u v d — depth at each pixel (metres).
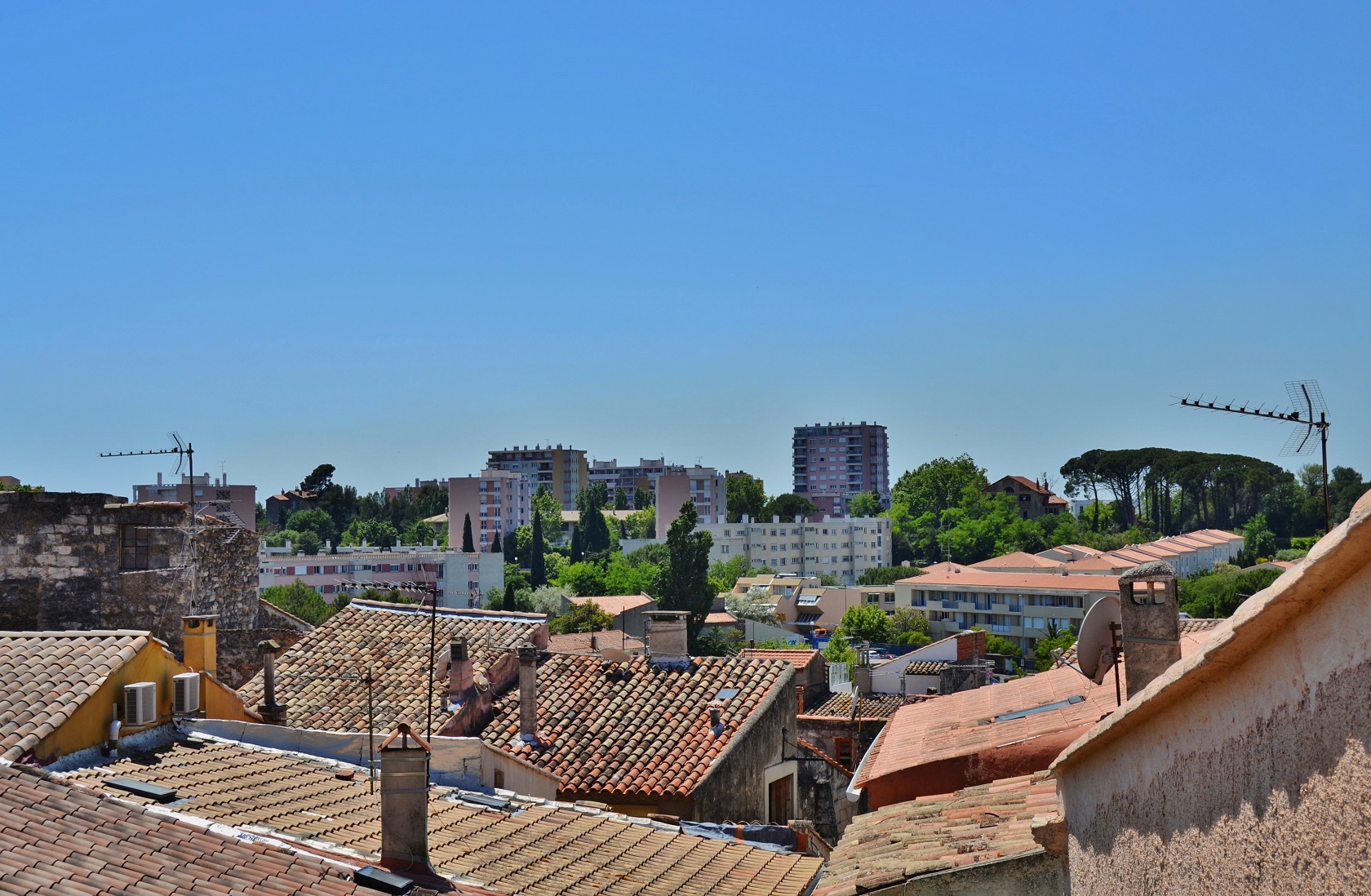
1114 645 14.10
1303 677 4.62
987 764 15.27
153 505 23.77
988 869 10.09
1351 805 4.23
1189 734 6.06
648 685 24.92
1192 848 6.03
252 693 25.02
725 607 123.50
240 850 10.30
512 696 24.84
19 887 8.41
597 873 14.23
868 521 190.75
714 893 14.36
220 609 28.28
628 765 22.05
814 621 135.88
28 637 16.16
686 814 21.00
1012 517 182.25
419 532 189.00
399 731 11.96
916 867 10.62
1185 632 21.34
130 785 13.35
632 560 159.75
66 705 14.67
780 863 16.08
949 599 118.94
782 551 189.38
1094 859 8.41
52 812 9.81
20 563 23.06
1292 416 15.38
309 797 14.88
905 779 15.80
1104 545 162.12
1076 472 187.75
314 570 112.25
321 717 23.66
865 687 49.91
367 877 10.63
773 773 24.12
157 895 8.95
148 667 16.25
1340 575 4.22
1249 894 5.24
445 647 26.03
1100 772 8.16
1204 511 168.38
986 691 22.20
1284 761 4.82
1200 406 15.48
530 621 27.47
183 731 16.77
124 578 23.48
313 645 26.98
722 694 24.38
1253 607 4.84
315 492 184.25
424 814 11.76
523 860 14.14
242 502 75.56
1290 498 135.88
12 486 32.12
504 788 18.83
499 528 199.38
